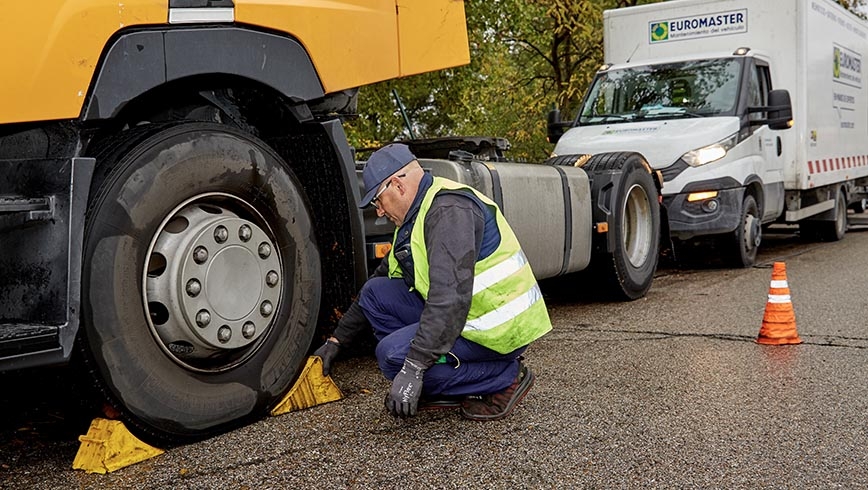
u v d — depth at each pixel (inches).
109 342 123.9
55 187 119.1
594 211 267.0
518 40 634.8
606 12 430.3
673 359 195.6
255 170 143.0
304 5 151.9
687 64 389.1
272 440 139.3
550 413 153.4
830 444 135.9
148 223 128.6
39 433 147.7
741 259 365.7
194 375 135.8
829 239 500.7
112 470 126.6
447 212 137.2
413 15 172.7
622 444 136.6
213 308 134.8
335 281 166.2
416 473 125.0
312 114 159.8
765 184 386.0
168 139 131.0
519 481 121.6
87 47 122.3
